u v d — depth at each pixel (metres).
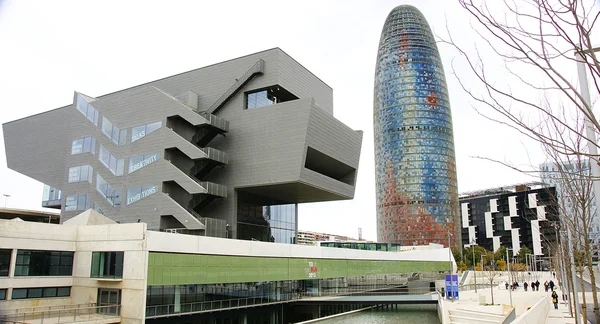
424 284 92.56
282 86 63.00
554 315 44.09
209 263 43.31
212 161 61.31
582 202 25.28
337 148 67.12
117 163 66.00
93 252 39.84
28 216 92.06
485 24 7.61
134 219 62.22
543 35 7.27
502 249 191.75
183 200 62.53
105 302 38.09
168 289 38.66
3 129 87.31
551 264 135.50
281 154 59.84
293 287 58.34
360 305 62.56
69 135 73.69
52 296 38.81
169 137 61.78
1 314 34.81
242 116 63.84
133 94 67.00
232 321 46.50
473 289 87.38
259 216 68.50
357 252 73.19
